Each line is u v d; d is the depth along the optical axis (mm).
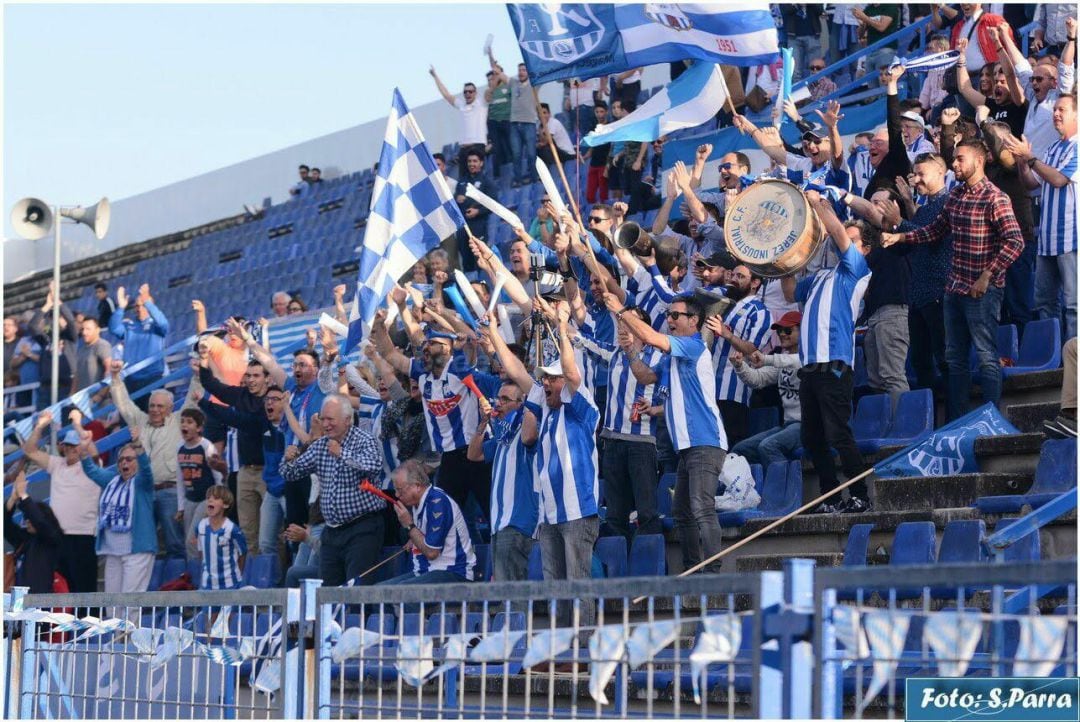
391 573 12398
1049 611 8242
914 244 11438
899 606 8898
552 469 9906
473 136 22234
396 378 13344
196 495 15922
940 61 12398
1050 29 14945
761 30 11438
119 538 15875
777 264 10602
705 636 4559
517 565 10703
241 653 6395
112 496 15961
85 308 32625
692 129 18984
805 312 10719
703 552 10000
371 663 7023
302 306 22188
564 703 9117
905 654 7328
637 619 10391
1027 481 9875
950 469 10578
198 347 17375
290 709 6090
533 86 12016
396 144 12305
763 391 12609
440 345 12250
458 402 12195
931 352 12016
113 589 16031
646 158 19031
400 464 12391
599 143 13039
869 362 11766
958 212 10953
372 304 12148
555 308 10820
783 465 11273
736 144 17984
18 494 18500
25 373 26547
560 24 11977
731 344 11875
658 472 12312
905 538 9352
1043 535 9180
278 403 14695
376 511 12117
